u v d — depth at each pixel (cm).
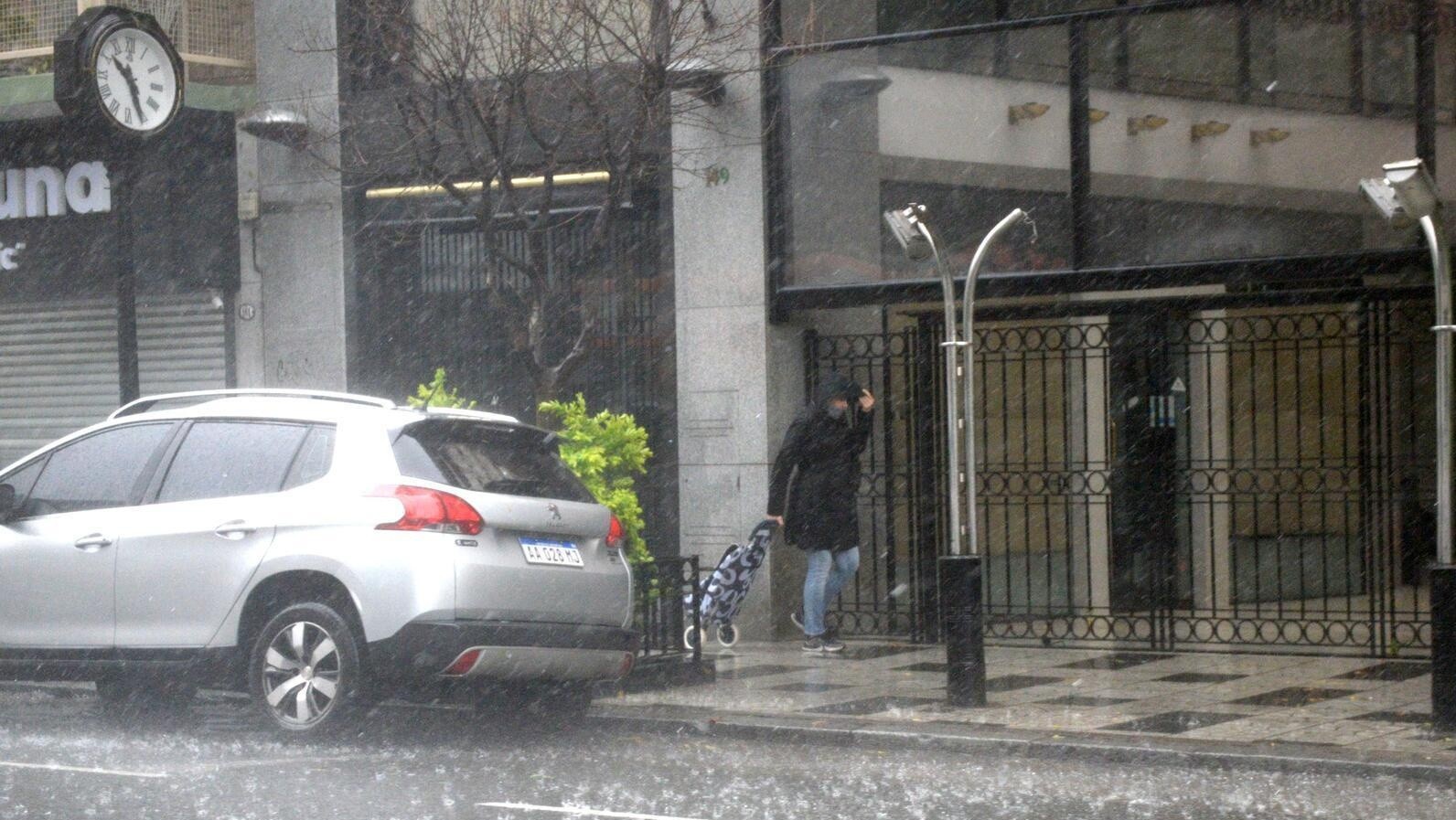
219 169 1681
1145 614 1566
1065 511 1416
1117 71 1380
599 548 997
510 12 1276
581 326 1552
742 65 1455
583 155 1441
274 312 1684
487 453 968
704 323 1490
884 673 1240
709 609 1381
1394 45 1287
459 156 1515
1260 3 1333
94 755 901
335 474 941
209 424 1001
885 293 1429
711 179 1480
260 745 936
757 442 1466
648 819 722
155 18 1475
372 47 1484
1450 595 933
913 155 1445
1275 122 1327
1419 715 1005
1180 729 962
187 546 963
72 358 1773
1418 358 1772
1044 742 920
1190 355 1441
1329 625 1323
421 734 1005
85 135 1659
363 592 907
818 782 835
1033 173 1407
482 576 909
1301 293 1299
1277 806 767
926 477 1439
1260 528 1678
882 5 1517
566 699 1033
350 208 1644
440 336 1634
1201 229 1351
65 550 998
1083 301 1377
